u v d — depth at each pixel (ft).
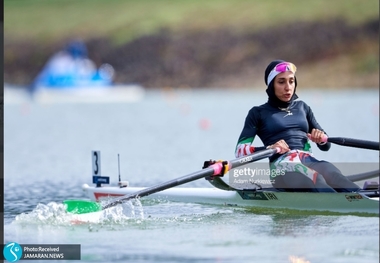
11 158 218.79
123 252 93.66
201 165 188.55
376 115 342.23
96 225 110.22
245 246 95.09
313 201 114.62
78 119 406.82
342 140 117.70
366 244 93.91
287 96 119.75
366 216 109.50
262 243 96.58
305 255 90.02
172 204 128.47
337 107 422.41
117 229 107.04
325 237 98.53
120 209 115.03
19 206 132.36
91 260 90.84
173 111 453.58
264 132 120.98
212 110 449.48
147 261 89.15
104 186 141.59
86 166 195.83
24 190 153.99
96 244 98.53
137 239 100.53
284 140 119.14
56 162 206.49
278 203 119.03
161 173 175.22
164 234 103.09
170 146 241.35
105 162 202.18
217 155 209.56
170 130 310.45
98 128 334.65
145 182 160.04
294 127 120.06
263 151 115.24
